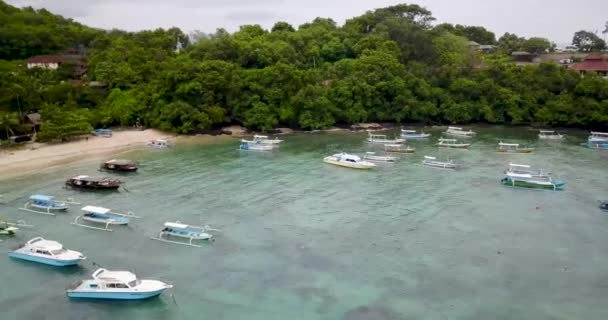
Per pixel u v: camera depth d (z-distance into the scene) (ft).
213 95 513.86
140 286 191.11
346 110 555.69
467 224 266.36
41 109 451.94
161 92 504.02
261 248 234.99
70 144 430.20
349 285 202.08
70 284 200.85
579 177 355.36
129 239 242.78
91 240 240.94
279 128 541.34
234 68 538.88
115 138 462.19
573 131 549.54
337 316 180.45
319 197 310.04
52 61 602.44
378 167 387.34
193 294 194.70
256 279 206.18
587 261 223.10
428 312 183.42
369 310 184.44
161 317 180.24
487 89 592.19
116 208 283.38
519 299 192.34
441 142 477.36
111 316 181.06
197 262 220.23
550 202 301.63
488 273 212.43
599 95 555.69
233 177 352.49
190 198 303.89
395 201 303.89
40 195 286.46
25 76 493.77
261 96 531.09
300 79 547.90
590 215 279.08
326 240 244.83
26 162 372.79
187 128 487.20
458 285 202.49
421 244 240.94
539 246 238.68
